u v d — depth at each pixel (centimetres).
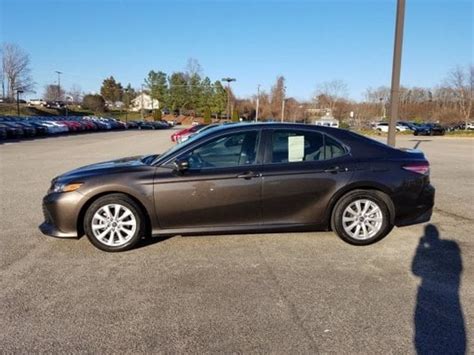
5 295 347
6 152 1781
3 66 6456
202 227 460
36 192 803
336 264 419
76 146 2209
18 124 3127
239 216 459
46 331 292
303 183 459
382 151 489
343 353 267
